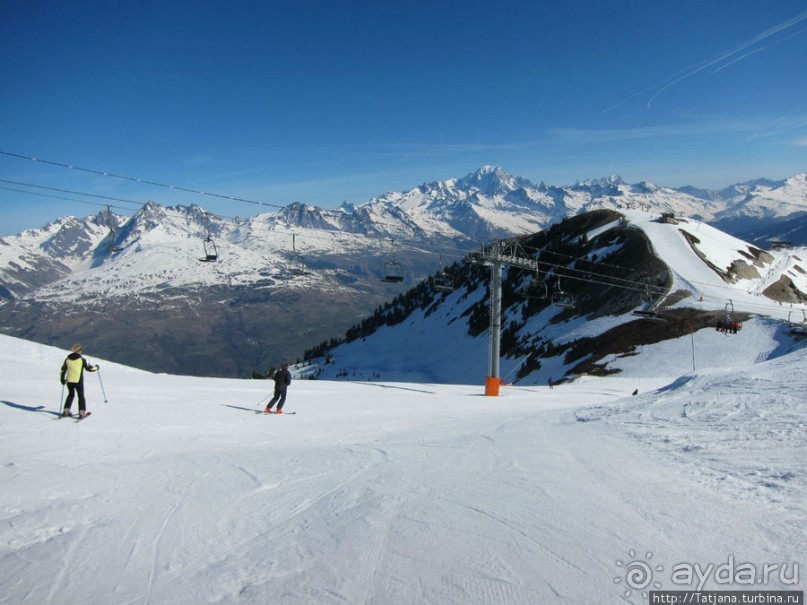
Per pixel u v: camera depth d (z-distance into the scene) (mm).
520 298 131625
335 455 12641
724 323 60500
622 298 99562
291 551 7027
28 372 27484
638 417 14953
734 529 6461
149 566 6895
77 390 16562
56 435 14195
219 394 25719
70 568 6906
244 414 19953
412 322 176125
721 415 13102
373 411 22562
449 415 21453
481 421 18922
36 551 7438
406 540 6996
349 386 35406
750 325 77188
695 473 8930
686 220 140625
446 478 9875
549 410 22188
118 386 25750
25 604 6035
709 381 17594
